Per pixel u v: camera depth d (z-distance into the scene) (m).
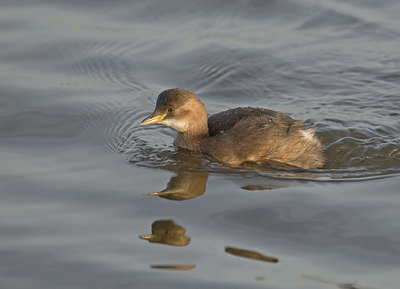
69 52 18.03
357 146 13.84
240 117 14.05
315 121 14.99
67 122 15.06
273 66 17.58
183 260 9.90
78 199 11.75
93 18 19.70
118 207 11.49
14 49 18.03
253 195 11.81
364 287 9.15
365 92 16.33
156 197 11.82
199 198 11.77
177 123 13.88
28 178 12.48
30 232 10.68
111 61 17.83
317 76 17.11
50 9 20.03
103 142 14.25
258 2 20.59
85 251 10.14
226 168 13.09
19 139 14.26
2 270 9.64
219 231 10.67
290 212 11.16
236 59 17.86
